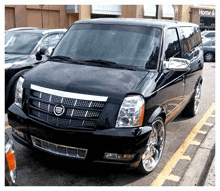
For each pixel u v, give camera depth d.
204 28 26.66
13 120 3.41
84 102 3.01
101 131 2.94
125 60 3.70
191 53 5.24
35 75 3.49
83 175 3.40
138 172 3.43
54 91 3.12
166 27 4.21
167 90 3.76
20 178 3.24
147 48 3.81
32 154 3.81
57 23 21.84
